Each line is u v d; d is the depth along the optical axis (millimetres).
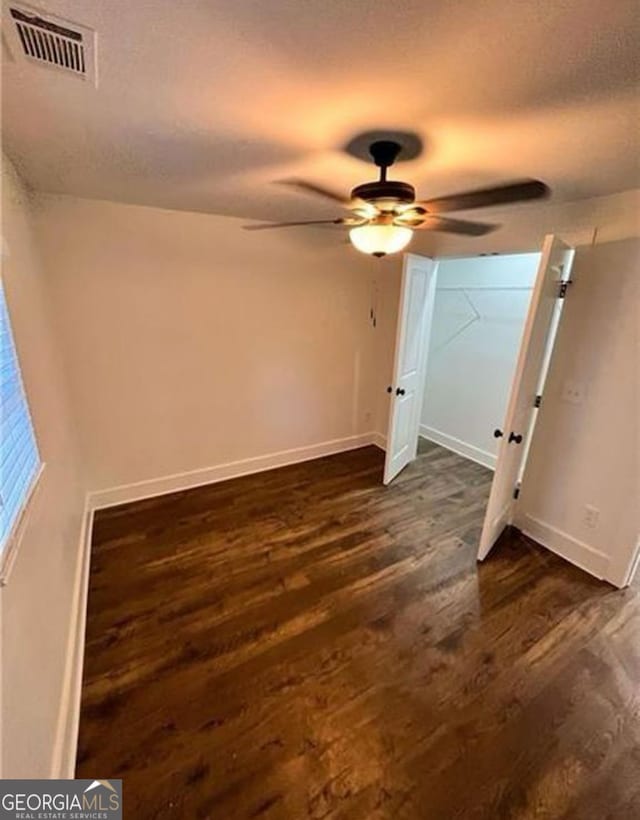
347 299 4004
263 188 2324
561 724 1736
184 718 1728
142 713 1743
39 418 1842
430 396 4844
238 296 3414
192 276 3170
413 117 1382
